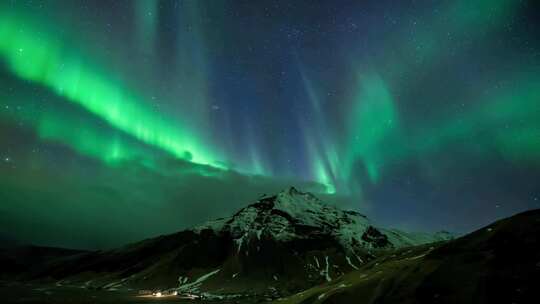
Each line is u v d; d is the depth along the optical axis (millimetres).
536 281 65250
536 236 77375
